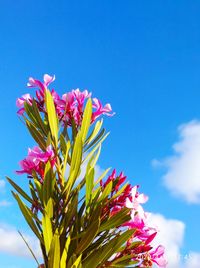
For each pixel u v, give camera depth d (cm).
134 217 55
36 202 56
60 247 55
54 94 62
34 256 55
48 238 54
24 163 56
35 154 56
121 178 57
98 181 58
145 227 55
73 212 55
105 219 56
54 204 56
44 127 60
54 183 55
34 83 62
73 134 60
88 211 56
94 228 53
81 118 61
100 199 56
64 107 61
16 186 56
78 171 56
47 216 53
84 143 60
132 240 55
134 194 54
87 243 54
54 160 56
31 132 59
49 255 53
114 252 54
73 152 56
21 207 54
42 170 56
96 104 62
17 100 61
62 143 59
